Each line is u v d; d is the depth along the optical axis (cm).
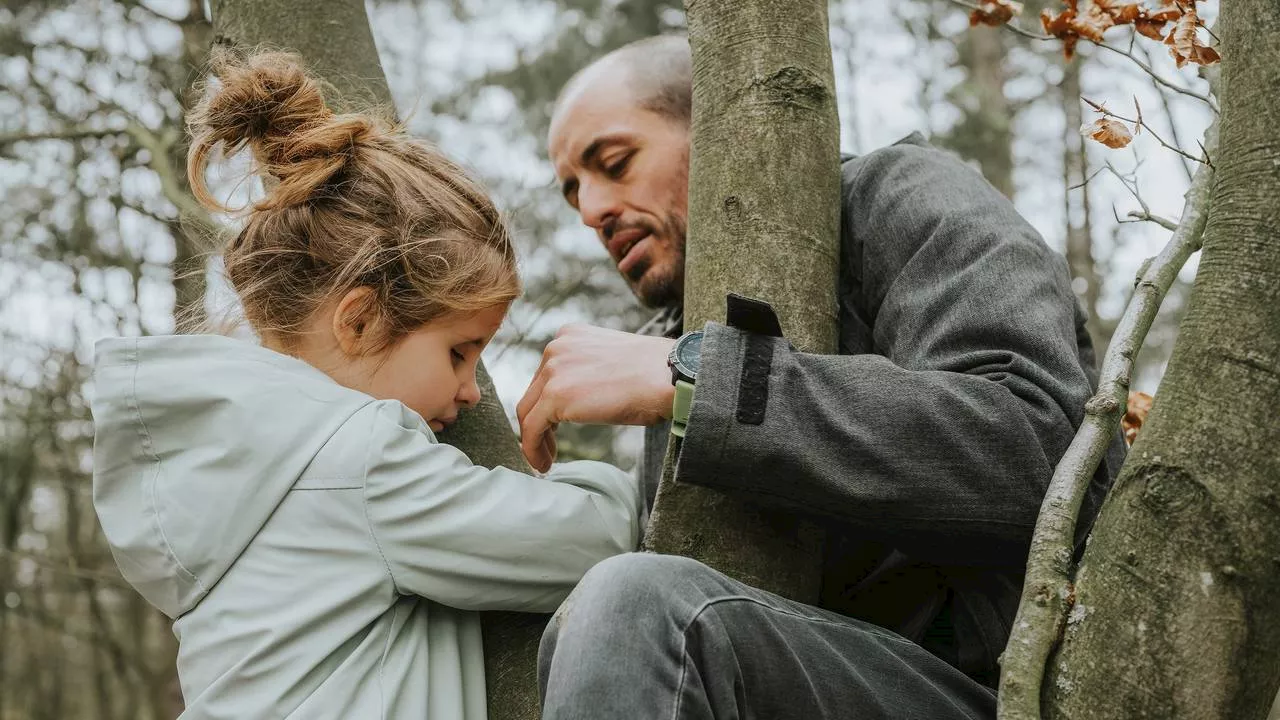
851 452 126
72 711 1066
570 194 221
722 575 117
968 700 132
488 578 139
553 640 112
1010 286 142
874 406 128
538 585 142
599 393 145
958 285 143
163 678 927
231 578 139
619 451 560
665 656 107
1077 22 173
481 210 162
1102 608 104
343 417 143
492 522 139
